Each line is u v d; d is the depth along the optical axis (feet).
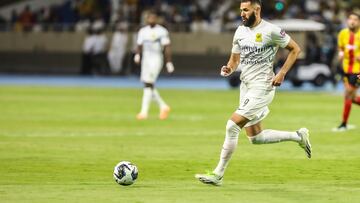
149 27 203.51
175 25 414.21
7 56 440.45
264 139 113.39
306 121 204.74
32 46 436.35
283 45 108.06
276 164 130.82
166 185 109.19
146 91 205.98
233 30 403.13
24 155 139.13
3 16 460.14
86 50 413.59
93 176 117.08
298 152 145.69
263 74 108.78
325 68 338.95
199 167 126.93
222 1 431.02
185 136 170.71
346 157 139.54
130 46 414.62
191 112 228.43
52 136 169.07
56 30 432.66
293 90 330.34
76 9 442.50
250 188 107.24
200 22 411.54
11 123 194.90
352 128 188.03
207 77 407.64
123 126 190.08
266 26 107.96
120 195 100.63
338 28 355.56
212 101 268.00
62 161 132.26
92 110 232.12
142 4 434.30
